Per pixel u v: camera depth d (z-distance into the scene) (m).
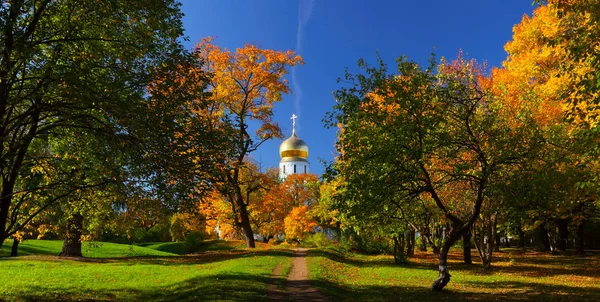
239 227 36.28
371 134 13.70
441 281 15.42
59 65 10.30
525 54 24.91
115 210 17.34
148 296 13.48
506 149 14.02
